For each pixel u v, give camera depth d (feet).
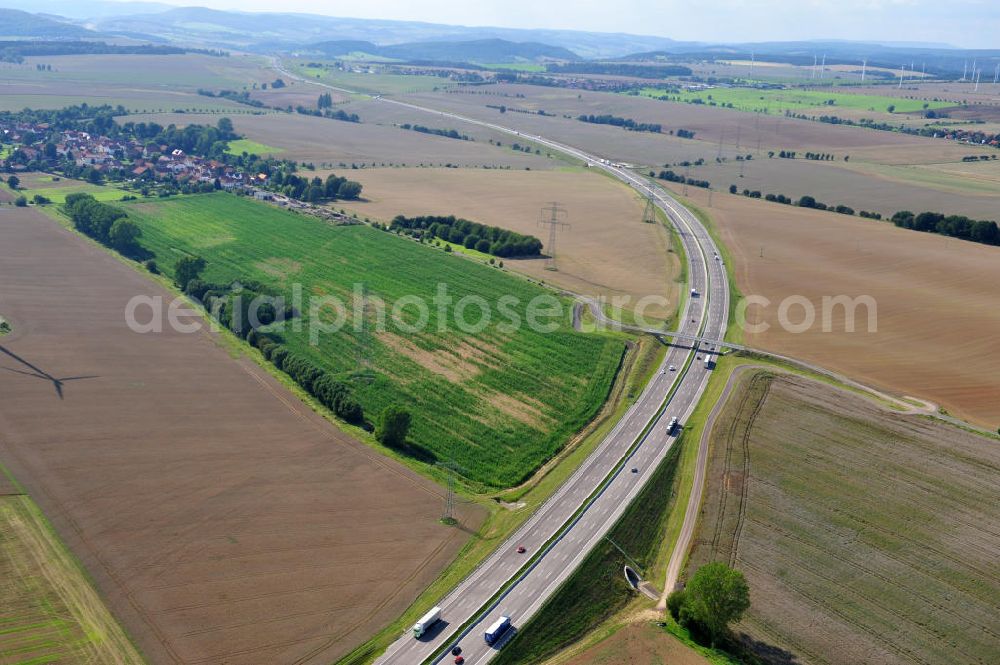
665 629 318.04
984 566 345.10
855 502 390.01
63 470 394.73
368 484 402.72
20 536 345.51
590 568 350.02
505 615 318.86
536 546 361.30
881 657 301.22
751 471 418.92
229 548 345.31
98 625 299.58
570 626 319.88
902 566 346.95
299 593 322.34
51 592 314.55
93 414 451.12
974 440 438.81
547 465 436.76
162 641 293.84
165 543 346.33
